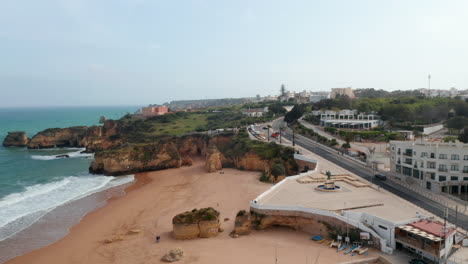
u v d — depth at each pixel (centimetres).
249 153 9538
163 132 14750
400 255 3972
